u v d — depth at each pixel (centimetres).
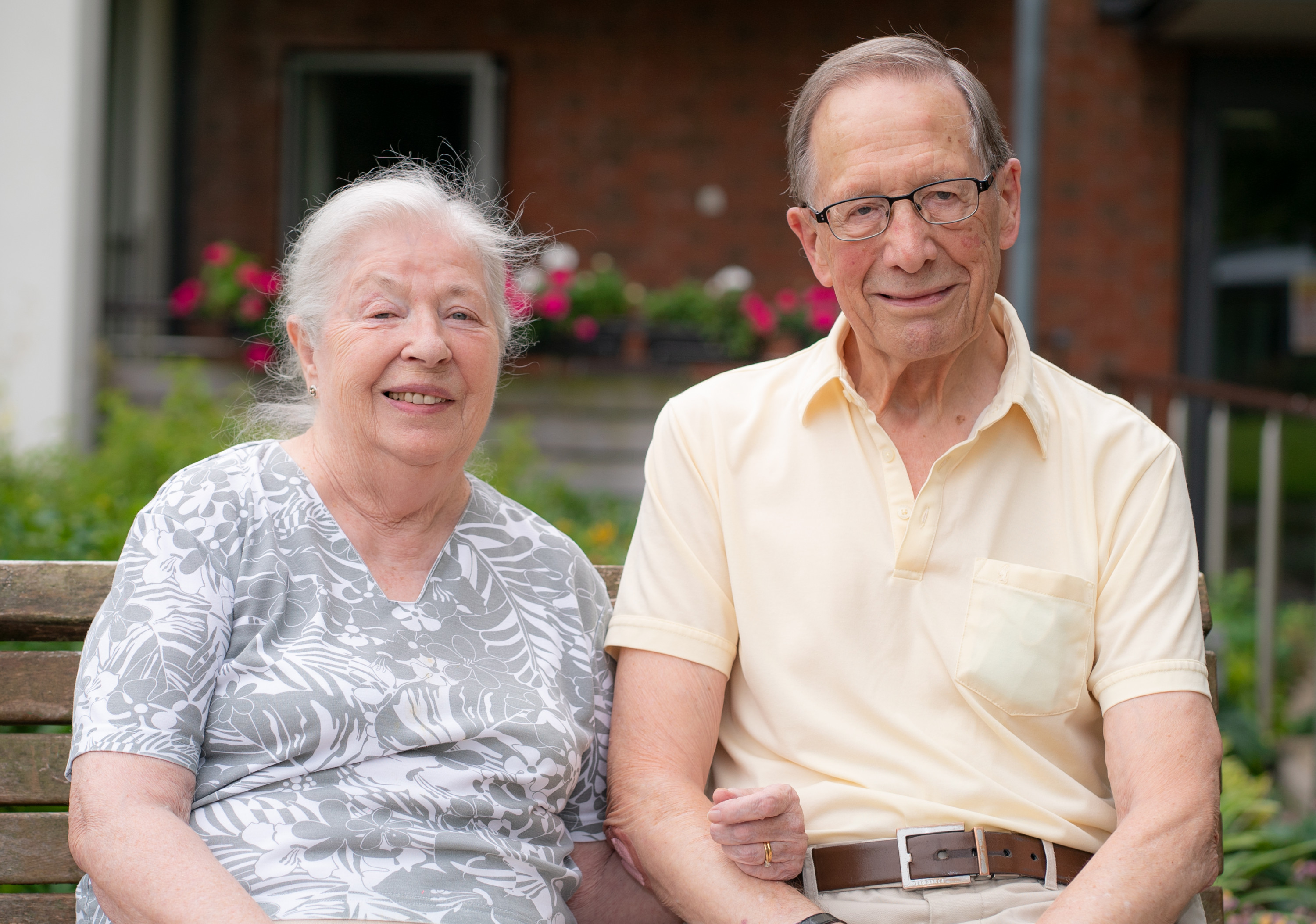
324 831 169
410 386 181
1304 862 344
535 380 649
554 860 185
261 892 165
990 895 178
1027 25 464
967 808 182
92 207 630
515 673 187
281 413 211
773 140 763
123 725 163
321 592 180
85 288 629
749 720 196
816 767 187
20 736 192
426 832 173
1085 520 190
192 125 779
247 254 776
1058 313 743
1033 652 184
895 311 187
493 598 192
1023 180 468
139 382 646
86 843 157
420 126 775
